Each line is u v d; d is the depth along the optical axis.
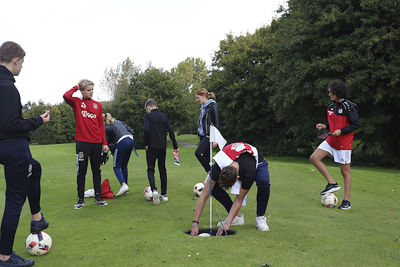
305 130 19.81
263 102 26.28
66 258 3.04
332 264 2.80
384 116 15.16
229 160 3.68
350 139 5.27
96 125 5.43
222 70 30.89
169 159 18.81
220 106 28.91
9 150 2.87
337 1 16.14
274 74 22.02
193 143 51.91
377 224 4.27
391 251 3.16
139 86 45.09
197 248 3.20
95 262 2.92
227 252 3.08
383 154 18.31
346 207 5.21
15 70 3.03
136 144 42.78
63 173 10.93
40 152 26.95
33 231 3.17
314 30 16.52
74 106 5.23
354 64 14.59
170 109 44.00
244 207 5.30
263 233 3.76
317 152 5.54
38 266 2.86
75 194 6.80
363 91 14.48
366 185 7.44
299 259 2.91
